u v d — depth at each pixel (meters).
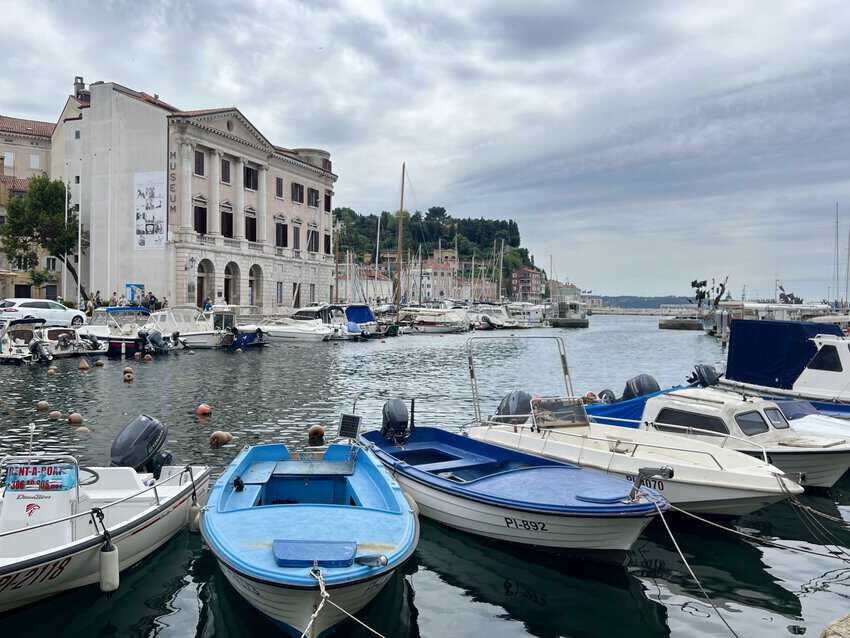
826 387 18.28
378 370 35.78
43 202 55.38
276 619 7.32
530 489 10.15
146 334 38.09
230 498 9.54
